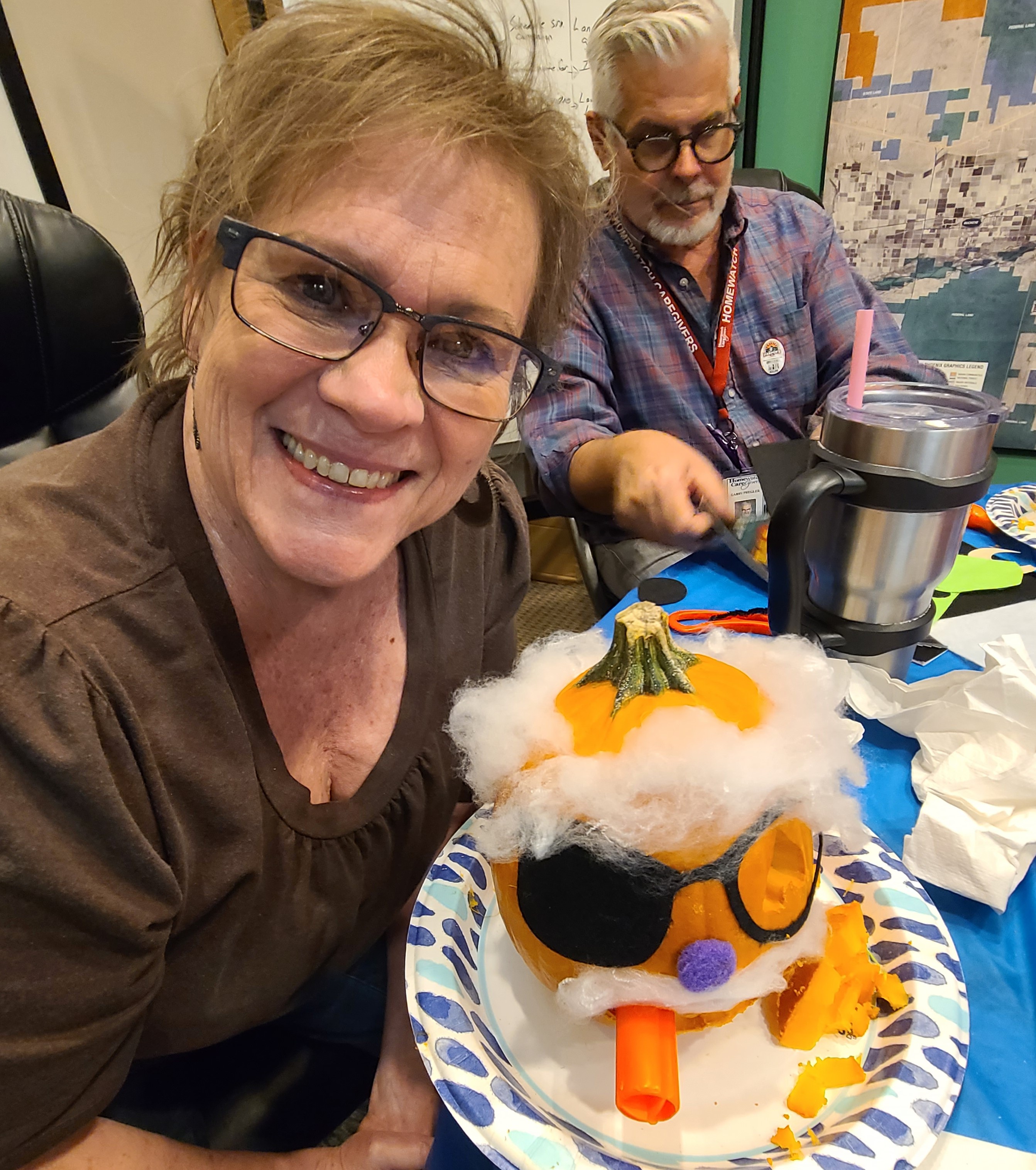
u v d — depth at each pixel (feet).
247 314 1.22
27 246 2.63
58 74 4.41
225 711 1.43
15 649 1.19
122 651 1.30
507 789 1.27
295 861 1.62
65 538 1.33
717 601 2.78
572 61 5.09
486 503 2.24
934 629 2.54
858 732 1.37
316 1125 2.04
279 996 1.81
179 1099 2.02
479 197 1.20
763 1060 1.39
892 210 5.66
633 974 1.24
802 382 4.66
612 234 4.28
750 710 1.28
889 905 1.56
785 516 2.03
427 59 1.16
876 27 5.13
